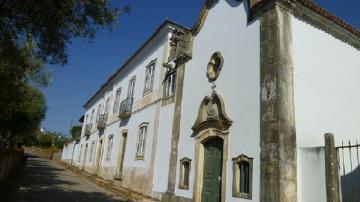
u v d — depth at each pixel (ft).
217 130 30.53
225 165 28.35
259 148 25.09
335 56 30.04
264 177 23.86
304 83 26.50
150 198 40.88
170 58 44.88
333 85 28.94
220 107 30.48
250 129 26.48
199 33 38.32
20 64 26.66
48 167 93.76
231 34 31.81
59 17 23.13
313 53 28.07
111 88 77.25
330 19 29.27
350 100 30.12
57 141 196.24
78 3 23.76
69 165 112.27
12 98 33.94
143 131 49.93
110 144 67.56
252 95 27.12
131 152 53.06
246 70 28.48
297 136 24.63
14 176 56.59
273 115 24.36
